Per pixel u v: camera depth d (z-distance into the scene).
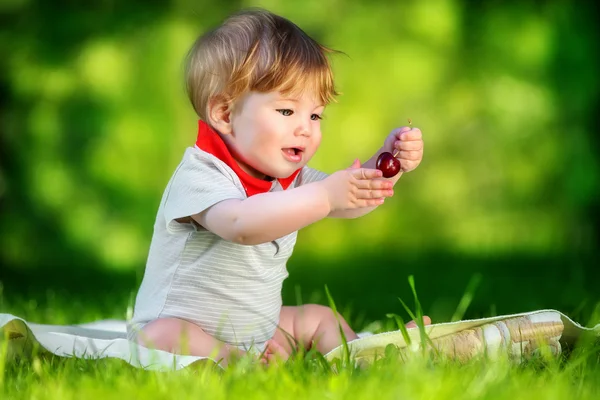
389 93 21.66
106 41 19.95
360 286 12.22
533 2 21.05
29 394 3.35
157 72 20.08
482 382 3.22
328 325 4.77
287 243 4.64
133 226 20.09
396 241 22.03
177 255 4.50
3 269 18.28
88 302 8.20
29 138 19.48
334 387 3.20
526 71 21.06
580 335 4.34
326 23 21.38
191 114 20.27
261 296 4.60
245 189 4.48
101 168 19.91
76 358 3.99
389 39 21.66
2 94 19.42
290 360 4.03
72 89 19.75
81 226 19.81
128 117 20.02
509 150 21.38
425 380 3.19
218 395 3.10
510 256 18.16
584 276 11.92
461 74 21.66
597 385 3.43
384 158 4.39
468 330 4.20
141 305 4.65
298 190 3.99
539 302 8.49
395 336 4.12
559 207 20.62
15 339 4.20
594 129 20.08
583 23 20.09
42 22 19.72
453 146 21.86
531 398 3.10
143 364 3.98
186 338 4.20
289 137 4.43
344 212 4.87
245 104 4.45
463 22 21.67
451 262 16.67
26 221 19.47
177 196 4.40
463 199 21.89
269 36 4.49
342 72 21.55
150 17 20.33
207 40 4.64
